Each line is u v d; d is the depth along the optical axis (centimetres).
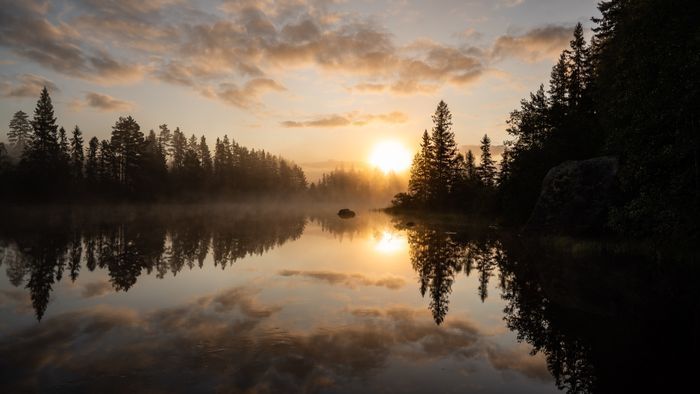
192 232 2969
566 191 2402
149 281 1284
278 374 594
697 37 1230
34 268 1491
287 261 1719
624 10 2189
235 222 4191
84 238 2491
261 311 946
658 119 1367
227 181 9988
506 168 4506
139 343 724
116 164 6925
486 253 2014
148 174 7356
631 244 1845
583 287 1200
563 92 3841
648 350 699
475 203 4994
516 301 1064
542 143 3609
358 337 769
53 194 5588
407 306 1009
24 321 859
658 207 1484
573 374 607
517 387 564
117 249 2009
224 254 1889
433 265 1661
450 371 618
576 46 3812
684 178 1388
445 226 4009
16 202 5103
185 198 8150
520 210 3541
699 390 546
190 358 654
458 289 1216
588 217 2236
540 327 838
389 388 555
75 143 6825
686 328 804
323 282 1299
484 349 715
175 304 1004
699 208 1389
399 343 740
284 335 772
